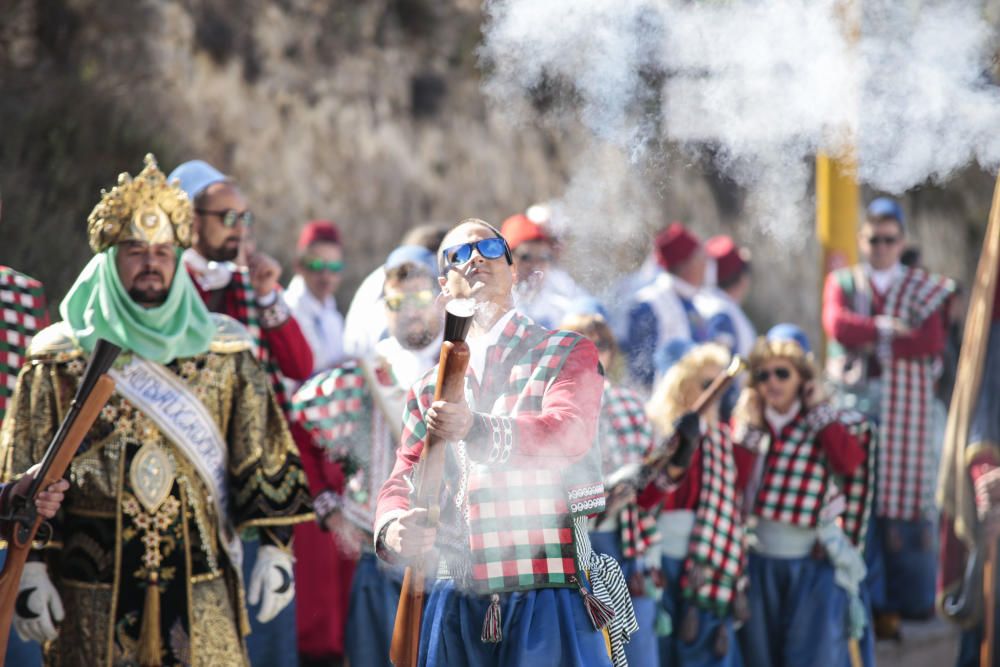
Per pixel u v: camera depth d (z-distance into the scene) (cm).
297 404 1376
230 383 1186
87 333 1131
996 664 1493
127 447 1134
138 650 1121
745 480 1653
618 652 930
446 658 901
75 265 2383
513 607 886
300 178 2934
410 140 3156
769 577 1653
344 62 3155
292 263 2850
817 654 1627
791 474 1641
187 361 1164
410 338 1367
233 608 1185
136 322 1138
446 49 3325
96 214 1136
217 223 1412
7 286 1327
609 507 1327
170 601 1137
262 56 2998
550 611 885
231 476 1192
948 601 1535
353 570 1633
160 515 1137
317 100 3058
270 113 2952
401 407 1363
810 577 1641
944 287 2133
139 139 2620
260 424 1191
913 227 4069
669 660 1550
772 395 1653
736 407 1716
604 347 1436
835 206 2222
